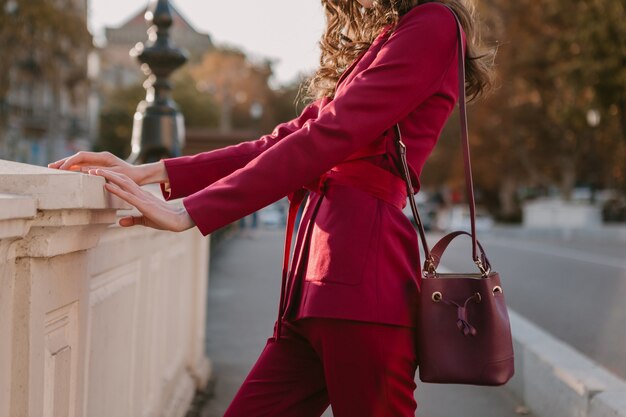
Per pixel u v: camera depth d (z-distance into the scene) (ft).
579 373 12.51
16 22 93.66
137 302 10.23
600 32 74.49
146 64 17.90
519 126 127.85
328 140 5.82
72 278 6.43
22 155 145.18
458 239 90.63
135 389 10.20
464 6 6.63
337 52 6.99
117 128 201.36
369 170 6.21
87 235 6.33
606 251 70.23
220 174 6.91
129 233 9.25
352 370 6.03
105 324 8.28
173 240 13.74
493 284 6.33
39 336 5.60
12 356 5.38
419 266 6.32
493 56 6.93
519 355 15.57
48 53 102.17
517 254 64.13
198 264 16.79
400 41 6.02
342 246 6.03
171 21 18.01
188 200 5.77
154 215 5.69
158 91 18.04
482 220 129.29
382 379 6.05
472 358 6.08
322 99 7.03
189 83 230.48
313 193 6.55
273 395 6.61
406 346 6.15
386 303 5.97
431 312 6.14
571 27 101.30
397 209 6.27
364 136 5.88
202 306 17.83
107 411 8.45
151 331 11.51
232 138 60.85
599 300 32.83
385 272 6.03
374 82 5.91
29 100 145.48
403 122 6.20
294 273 6.47
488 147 137.18
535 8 110.83
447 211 162.09
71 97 113.09
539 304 31.32
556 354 14.06
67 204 5.31
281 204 119.03
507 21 112.68
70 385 6.64
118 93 207.21
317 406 6.74
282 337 6.69
